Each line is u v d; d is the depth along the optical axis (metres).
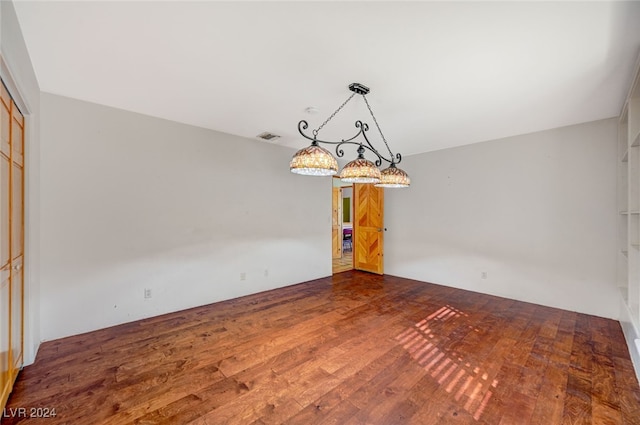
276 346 2.52
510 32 1.74
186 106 2.94
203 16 1.62
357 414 1.68
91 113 2.83
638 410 1.71
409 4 1.52
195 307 3.55
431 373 2.11
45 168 2.59
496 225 4.11
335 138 4.09
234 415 1.67
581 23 1.64
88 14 1.59
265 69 2.20
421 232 4.98
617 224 3.17
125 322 3.04
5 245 1.78
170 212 3.37
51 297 2.62
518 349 2.49
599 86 2.44
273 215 4.43
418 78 2.32
